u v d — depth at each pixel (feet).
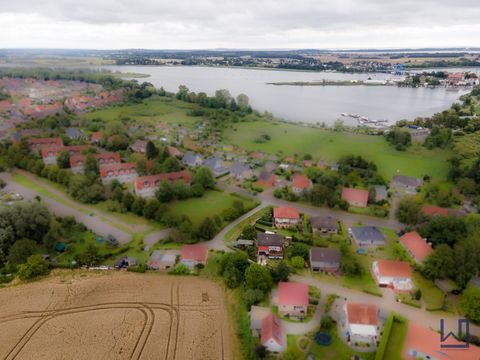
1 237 288.71
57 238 314.55
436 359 192.65
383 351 199.82
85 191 394.11
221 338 216.74
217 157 513.45
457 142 571.28
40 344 213.66
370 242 310.65
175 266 283.38
